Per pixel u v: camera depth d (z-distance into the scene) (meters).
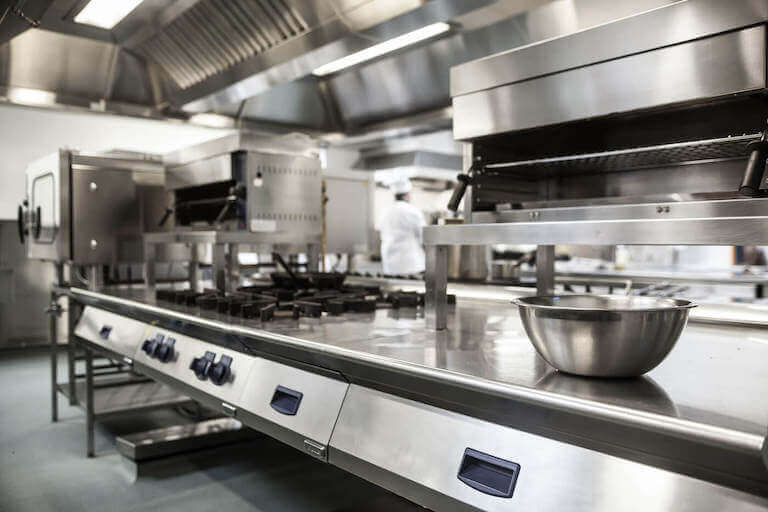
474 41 4.11
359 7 2.81
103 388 3.49
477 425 1.06
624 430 0.83
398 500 2.46
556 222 1.26
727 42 1.28
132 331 2.47
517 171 2.11
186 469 2.83
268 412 1.52
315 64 3.46
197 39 3.99
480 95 1.76
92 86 4.95
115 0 3.70
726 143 1.45
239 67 3.82
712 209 1.28
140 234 3.71
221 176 2.79
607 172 2.19
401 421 1.18
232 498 2.50
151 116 5.29
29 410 3.79
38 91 4.75
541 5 3.50
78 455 3.01
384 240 5.64
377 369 1.22
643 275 4.45
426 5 2.57
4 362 5.11
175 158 3.21
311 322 1.76
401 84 5.03
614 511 0.82
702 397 0.89
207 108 4.81
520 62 1.65
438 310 1.59
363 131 5.80
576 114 1.55
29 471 2.79
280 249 3.13
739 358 1.20
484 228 1.41
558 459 0.92
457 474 1.03
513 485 0.94
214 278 2.55
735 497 0.74
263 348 1.62
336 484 2.65
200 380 1.86
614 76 1.47
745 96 1.34
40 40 4.45
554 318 0.97
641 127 1.89
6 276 5.61
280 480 2.70
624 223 1.15
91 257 3.53
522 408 0.97
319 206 2.97
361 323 1.74
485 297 2.49
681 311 0.95
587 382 0.98
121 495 2.53
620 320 0.92
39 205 3.82
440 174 7.11
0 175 5.58
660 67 1.39
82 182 3.49
